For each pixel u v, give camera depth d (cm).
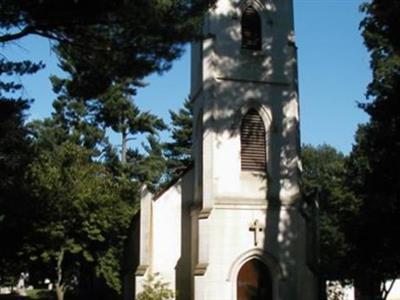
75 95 1933
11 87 2030
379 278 3084
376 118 2252
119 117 6150
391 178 2242
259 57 2939
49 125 5812
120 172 6034
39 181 3653
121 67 1833
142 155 6400
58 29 1742
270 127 2881
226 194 2748
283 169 2850
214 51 2878
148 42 1792
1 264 3850
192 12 1883
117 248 3800
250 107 2878
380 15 2048
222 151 2798
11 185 3409
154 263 2847
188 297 2830
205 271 2617
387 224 2262
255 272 2728
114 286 3741
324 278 2833
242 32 2966
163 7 1781
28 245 3594
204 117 2805
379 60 2942
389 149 2220
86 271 4012
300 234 2788
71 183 3734
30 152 3569
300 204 2814
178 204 2930
